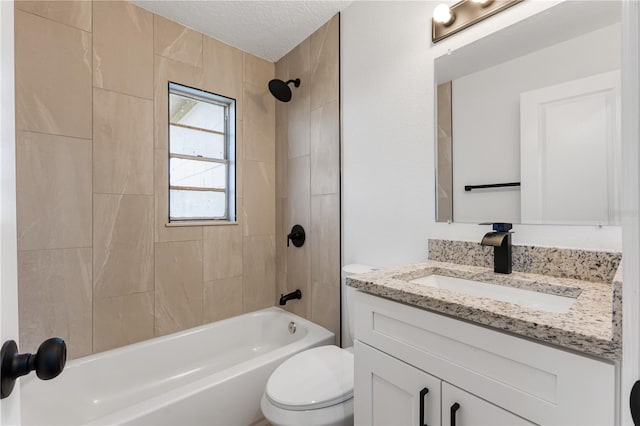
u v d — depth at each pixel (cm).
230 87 215
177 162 199
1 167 34
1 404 34
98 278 161
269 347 217
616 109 92
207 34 202
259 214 231
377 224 162
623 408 31
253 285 227
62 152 150
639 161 29
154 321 180
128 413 111
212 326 199
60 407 141
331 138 189
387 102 156
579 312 65
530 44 109
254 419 146
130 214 171
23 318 140
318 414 106
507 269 105
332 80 188
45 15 145
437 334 77
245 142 223
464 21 126
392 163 154
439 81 135
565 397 57
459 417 72
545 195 105
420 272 114
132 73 172
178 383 177
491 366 67
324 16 186
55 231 148
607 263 90
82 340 156
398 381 86
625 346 31
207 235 204
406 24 147
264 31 200
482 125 121
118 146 167
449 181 131
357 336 100
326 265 194
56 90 148
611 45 93
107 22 163
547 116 105
